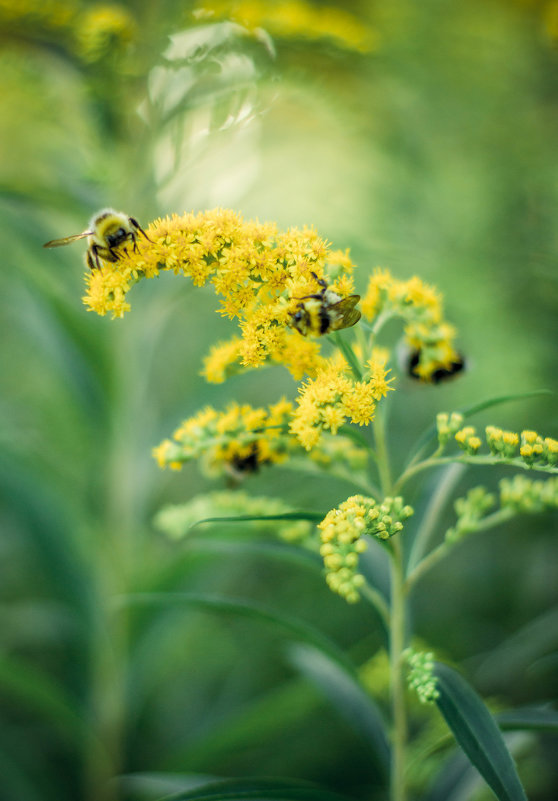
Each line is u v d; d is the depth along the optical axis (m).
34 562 0.49
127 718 0.54
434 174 0.63
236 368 0.37
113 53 0.46
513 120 0.64
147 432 0.55
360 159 0.66
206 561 0.47
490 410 0.56
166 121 0.45
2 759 0.50
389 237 0.59
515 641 0.47
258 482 0.60
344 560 0.33
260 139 0.50
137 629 0.48
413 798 0.43
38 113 0.51
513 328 0.55
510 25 0.67
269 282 0.35
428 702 0.34
